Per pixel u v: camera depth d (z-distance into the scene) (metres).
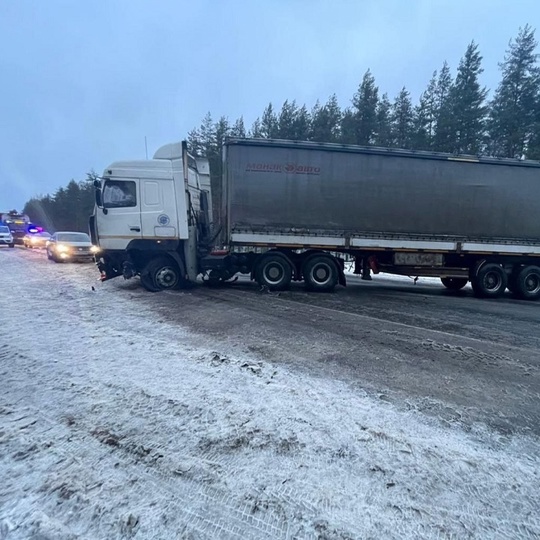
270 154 8.12
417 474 2.19
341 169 8.30
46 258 18.36
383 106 27.14
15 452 2.35
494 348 4.69
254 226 8.24
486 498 2.01
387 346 4.65
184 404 2.98
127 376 3.52
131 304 6.96
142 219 8.12
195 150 32.44
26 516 1.84
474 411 3.01
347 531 1.77
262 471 2.19
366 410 2.95
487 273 9.16
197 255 8.97
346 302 7.56
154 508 1.91
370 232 8.52
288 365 3.88
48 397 3.09
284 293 8.41
